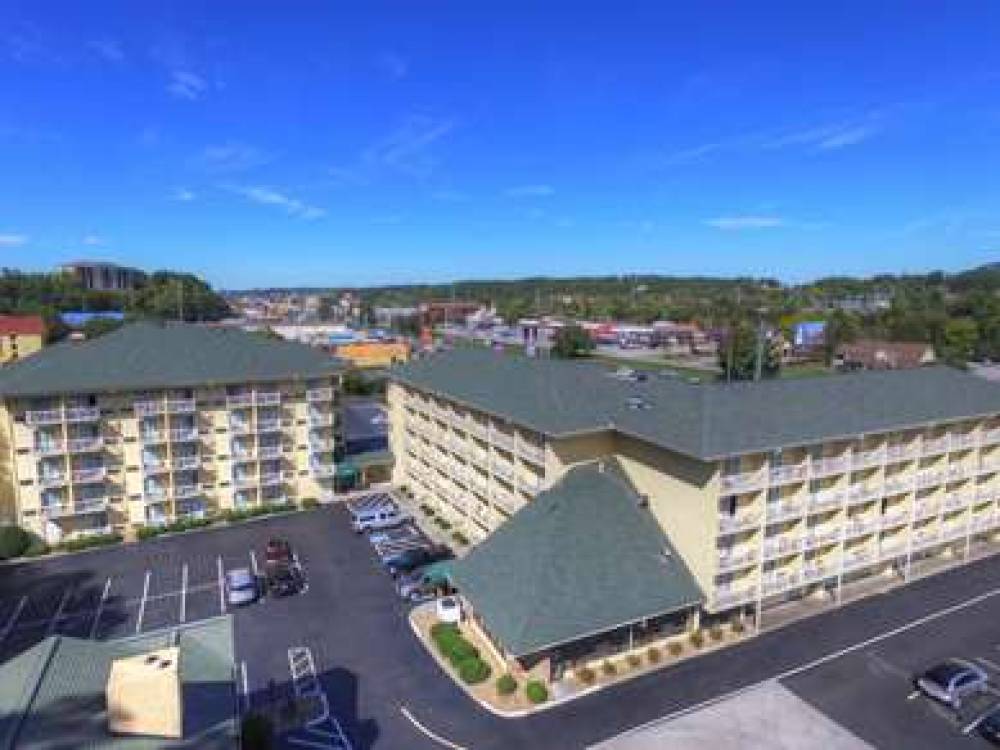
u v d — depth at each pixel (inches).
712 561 1503.4
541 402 1836.9
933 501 1902.1
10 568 1953.7
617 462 1791.3
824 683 1406.3
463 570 1584.6
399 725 1277.1
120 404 2159.2
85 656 971.9
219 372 2282.2
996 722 1228.5
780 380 1827.0
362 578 1892.2
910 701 1347.2
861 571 1876.2
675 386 1761.8
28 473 2062.0
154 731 831.1
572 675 1424.7
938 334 6018.7
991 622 1643.7
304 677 1428.4
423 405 2423.7
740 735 1246.3
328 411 2503.7
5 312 6279.5
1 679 912.9
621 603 1438.2
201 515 2313.0
